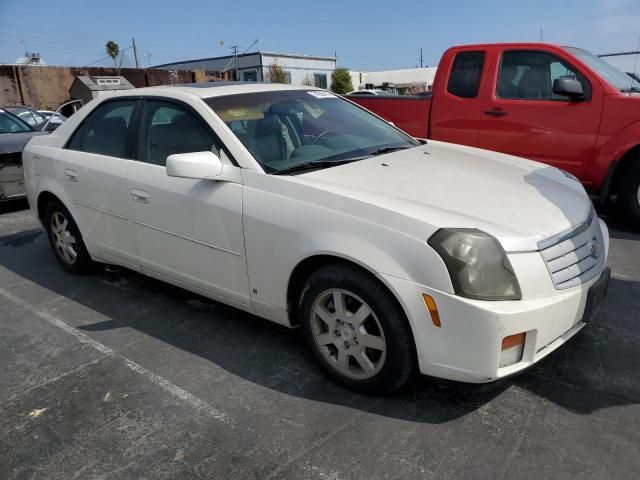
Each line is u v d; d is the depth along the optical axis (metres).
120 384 2.99
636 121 5.02
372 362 2.69
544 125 5.50
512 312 2.29
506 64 5.74
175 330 3.60
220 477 2.27
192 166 2.93
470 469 2.24
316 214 2.71
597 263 2.77
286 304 2.95
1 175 6.79
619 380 2.82
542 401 2.66
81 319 3.84
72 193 4.21
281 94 3.78
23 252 5.48
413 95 6.76
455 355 2.37
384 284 2.47
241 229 3.01
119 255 3.98
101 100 4.18
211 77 34.94
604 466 2.23
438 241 2.35
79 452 2.46
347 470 2.27
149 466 2.36
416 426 2.52
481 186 2.95
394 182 2.91
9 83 26.55
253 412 2.69
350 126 3.82
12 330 3.73
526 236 2.46
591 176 5.37
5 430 2.64
